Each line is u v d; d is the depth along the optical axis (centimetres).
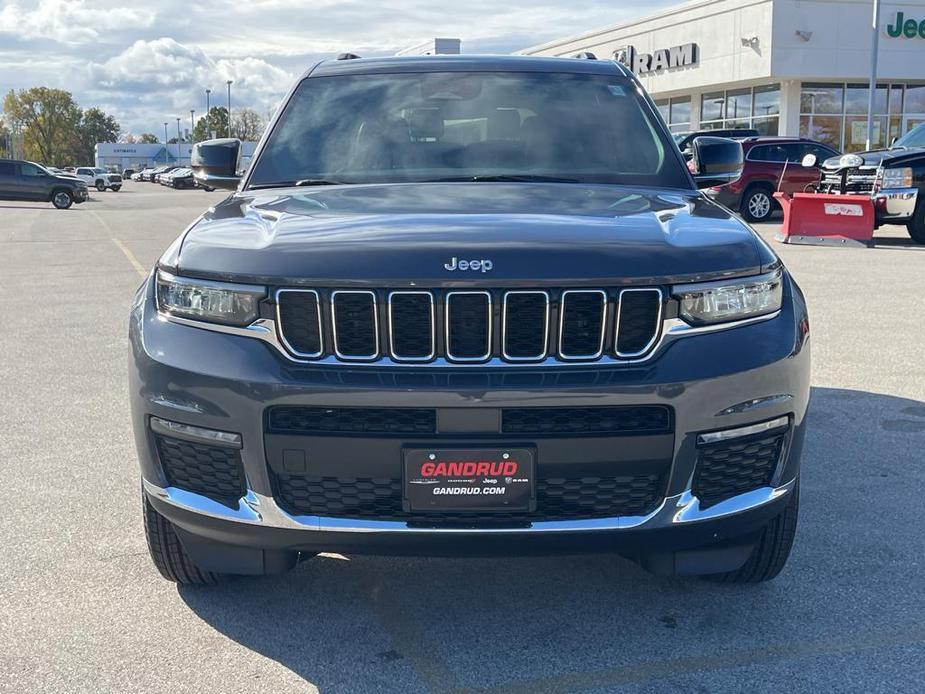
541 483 255
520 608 308
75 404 562
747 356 263
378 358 253
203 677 267
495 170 364
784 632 291
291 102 406
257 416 254
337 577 331
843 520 377
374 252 257
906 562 340
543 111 393
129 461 456
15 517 385
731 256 270
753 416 264
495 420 248
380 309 252
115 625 297
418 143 378
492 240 262
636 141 381
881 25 3081
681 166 371
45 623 298
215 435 261
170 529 299
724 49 3241
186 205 3575
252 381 254
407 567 338
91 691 260
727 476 269
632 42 3722
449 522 255
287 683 264
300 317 257
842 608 306
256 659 277
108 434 501
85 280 1177
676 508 261
